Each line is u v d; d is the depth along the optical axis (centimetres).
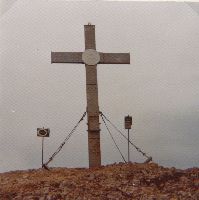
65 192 923
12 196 914
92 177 1024
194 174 1051
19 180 1048
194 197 901
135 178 1018
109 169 1109
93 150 1229
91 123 1238
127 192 929
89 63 1266
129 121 1258
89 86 1253
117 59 1290
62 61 1264
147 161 1220
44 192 923
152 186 982
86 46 1286
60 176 1062
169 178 1028
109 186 963
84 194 915
